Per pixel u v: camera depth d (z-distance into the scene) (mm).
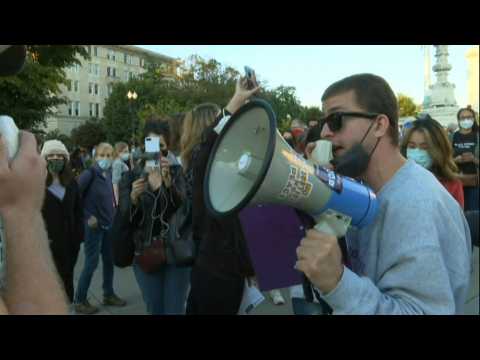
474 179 5840
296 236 1304
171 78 44188
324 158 1358
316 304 1832
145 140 3020
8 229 857
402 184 1295
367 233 1324
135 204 2879
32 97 14250
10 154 883
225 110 2402
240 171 1083
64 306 913
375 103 1368
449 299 1195
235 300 2295
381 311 1146
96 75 61594
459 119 6395
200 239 2502
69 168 3617
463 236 1315
